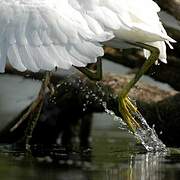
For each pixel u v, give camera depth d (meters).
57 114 16.98
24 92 19.53
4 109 18.70
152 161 11.42
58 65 10.98
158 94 16.14
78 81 16.50
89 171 10.17
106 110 15.58
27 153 12.59
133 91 15.97
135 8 11.38
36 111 14.02
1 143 15.44
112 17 11.16
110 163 11.09
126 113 12.83
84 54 10.94
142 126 14.07
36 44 11.21
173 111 15.17
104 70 17.83
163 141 15.27
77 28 11.16
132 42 11.69
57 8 11.46
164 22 16.31
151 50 12.16
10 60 11.23
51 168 10.41
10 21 11.53
